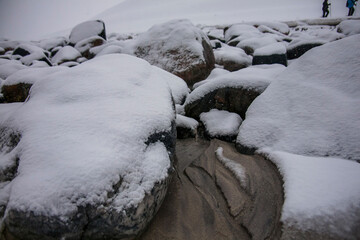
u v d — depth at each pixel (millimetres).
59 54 9055
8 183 1689
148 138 1931
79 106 2041
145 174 1702
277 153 2246
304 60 3287
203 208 1980
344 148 2139
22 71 4609
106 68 2561
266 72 4055
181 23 6074
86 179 1454
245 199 1949
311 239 1366
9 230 1410
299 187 1657
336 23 13648
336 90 2670
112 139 1735
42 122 1876
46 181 1438
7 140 1987
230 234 1717
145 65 2893
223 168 2475
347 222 1371
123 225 1485
